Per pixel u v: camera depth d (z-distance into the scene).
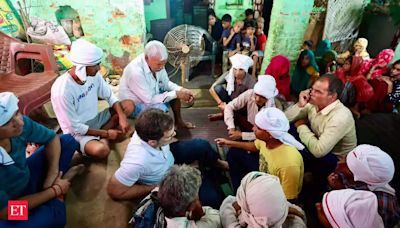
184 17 5.18
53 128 2.91
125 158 1.74
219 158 2.50
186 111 3.47
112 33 3.96
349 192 1.28
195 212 1.42
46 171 1.75
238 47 4.31
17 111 1.39
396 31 3.93
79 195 1.98
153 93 2.79
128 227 1.79
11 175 1.46
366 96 3.03
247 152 2.24
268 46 3.88
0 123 1.29
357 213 1.21
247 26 4.36
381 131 2.58
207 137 2.97
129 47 4.08
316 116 2.18
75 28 3.85
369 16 4.43
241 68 2.86
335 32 4.17
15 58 2.95
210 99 3.79
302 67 3.75
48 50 2.88
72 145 1.95
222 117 3.21
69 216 1.84
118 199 1.86
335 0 3.87
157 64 2.50
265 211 1.16
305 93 2.40
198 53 4.10
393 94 3.14
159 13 4.98
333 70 3.81
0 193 1.37
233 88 3.06
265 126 1.68
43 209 1.57
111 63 4.18
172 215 1.29
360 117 2.99
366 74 3.60
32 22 3.63
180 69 4.66
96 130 2.30
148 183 1.86
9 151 1.47
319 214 1.44
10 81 2.72
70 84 2.11
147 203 1.38
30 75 2.86
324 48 3.92
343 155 2.10
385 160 1.40
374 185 1.43
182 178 1.27
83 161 2.29
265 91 2.35
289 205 1.53
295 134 2.35
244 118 2.82
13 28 3.57
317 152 2.00
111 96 2.57
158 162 1.78
